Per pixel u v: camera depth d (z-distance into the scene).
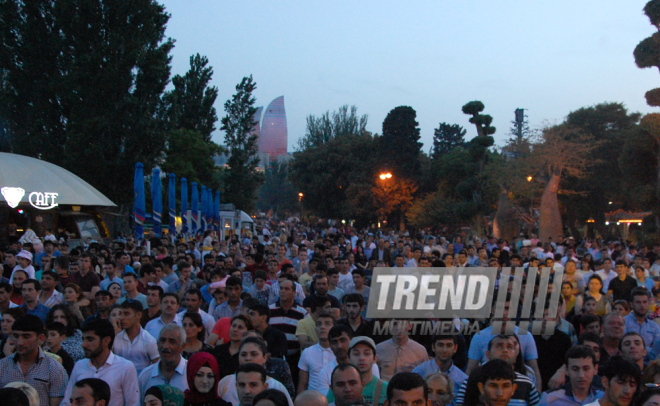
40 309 7.37
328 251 14.12
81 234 27.17
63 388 5.25
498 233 39.59
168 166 45.44
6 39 35.25
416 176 59.25
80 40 33.72
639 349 5.56
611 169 44.28
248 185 59.00
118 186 34.47
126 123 33.41
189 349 6.11
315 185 68.00
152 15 34.78
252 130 60.22
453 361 6.37
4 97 35.31
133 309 6.07
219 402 4.86
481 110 44.66
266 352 4.89
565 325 6.79
